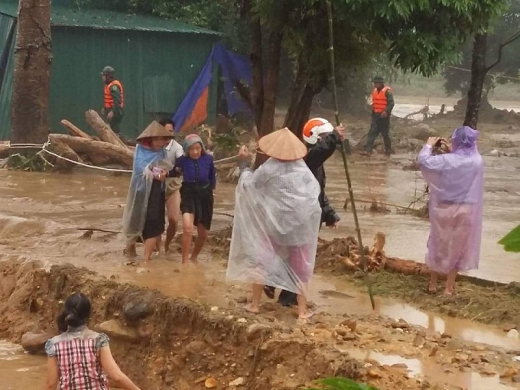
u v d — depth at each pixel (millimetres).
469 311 8891
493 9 11078
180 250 11305
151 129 10523
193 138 10445
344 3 10555
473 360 7430
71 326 6277
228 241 11453
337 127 8859
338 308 8961
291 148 8383
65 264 9859
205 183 10500
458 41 11250
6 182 16719
